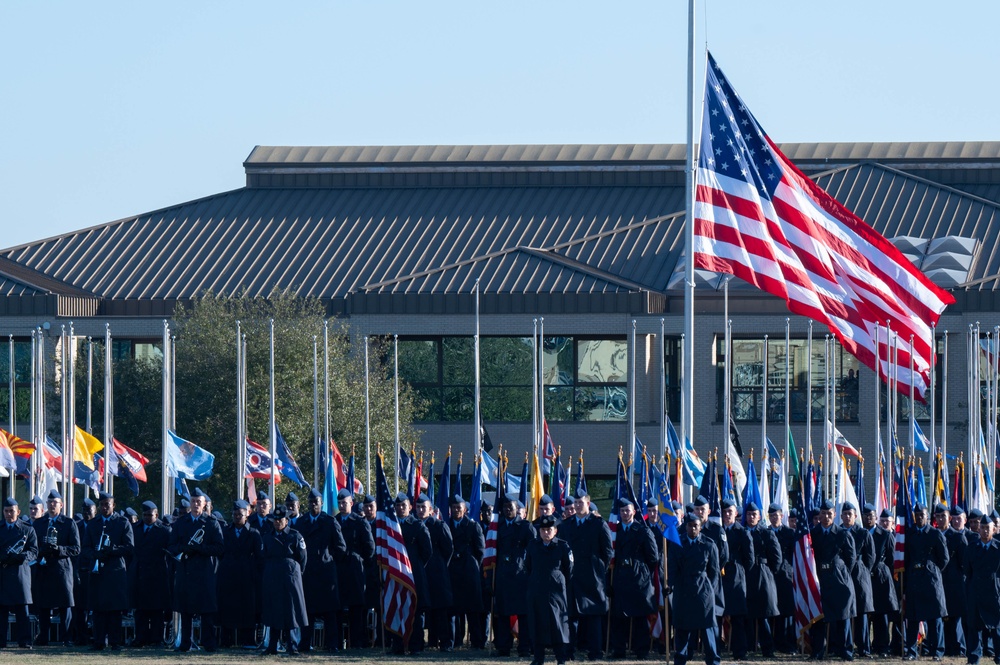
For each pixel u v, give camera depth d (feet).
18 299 207.00
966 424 196.85
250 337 178.50
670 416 209.46
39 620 105.19
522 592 97.71
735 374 209.77
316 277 222.89
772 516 101.19
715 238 113.39
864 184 238.27
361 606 104.12
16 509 102.32
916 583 101.30
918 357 133.69
